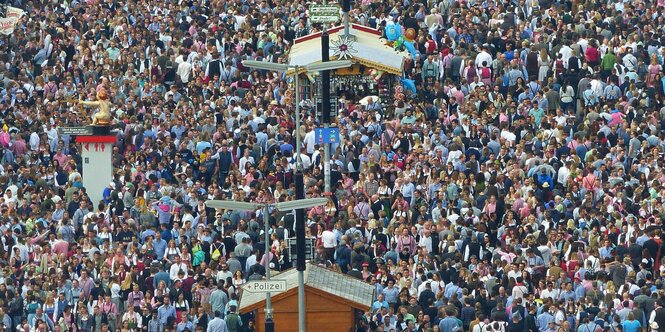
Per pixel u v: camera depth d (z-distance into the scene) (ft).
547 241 639.35
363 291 578.25
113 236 650.43
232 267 628.69
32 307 609.42
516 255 633.61
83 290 614.34
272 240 639.76
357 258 632.38
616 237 648.38
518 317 602.03
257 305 571.28
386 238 647.97
